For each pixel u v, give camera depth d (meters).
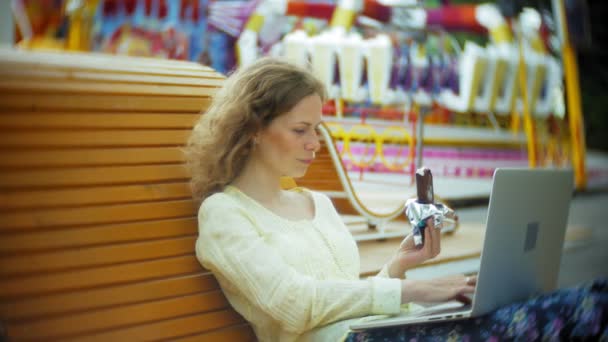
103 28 5.79
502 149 9.30
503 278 1.84
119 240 1.83
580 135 9.43
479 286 1.73
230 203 1.89
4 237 1.64
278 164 1.97
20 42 5.52
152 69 2.19
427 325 1.78
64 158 1.79
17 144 1.72
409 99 6.59
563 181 2.14
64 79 1.89
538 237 2.03
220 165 1.96
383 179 6.22
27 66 1.87
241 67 2.02
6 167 1.69
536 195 1.96
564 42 9.05
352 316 1.83
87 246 1.77
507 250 1.84
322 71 5.66
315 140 1.98
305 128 1.96
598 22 14.38
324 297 1.80
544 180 2.00
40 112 1.78
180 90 2.13
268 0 6.19
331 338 1.82
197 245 1.91
